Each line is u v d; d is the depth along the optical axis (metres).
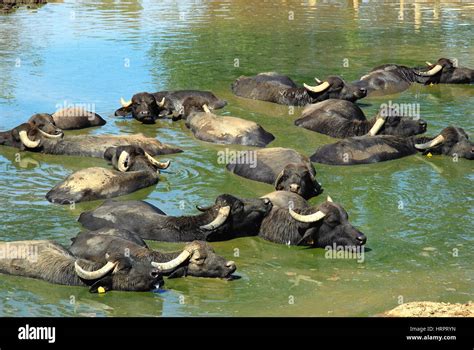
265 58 30.16
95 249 14.18
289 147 20.73
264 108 24.41
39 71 28.02
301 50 31.52
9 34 34.53
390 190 17.83
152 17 39.19
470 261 14.44
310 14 40.28
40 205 16.94
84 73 27.78
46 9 42.03
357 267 14.33
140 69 28.34
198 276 13.91
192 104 23.31
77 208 16.78
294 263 14.56
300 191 16.92
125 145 19.09
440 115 23.38
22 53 30.73
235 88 25.95
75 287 13.59
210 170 19.02
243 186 17.97
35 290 13.45
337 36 34.31
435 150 20.30
